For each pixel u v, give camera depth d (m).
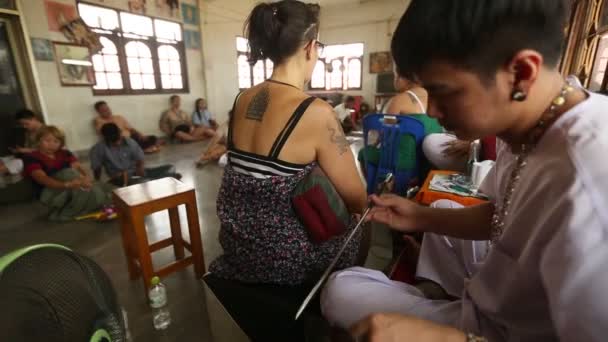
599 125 0.39
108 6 5.03
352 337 0.49
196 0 6.33
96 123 4.95
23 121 3.26
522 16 0.37
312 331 0.84
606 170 0.34
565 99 0.44
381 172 1.94
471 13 0.38
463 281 0.93
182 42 6.23
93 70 5.00
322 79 9.16
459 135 0.49
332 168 0.98
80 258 0.48
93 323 0.45
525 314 0.48
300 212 0.91
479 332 0.54
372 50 8.29
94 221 2.38
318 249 0.99
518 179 0.54
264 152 0.91
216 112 7.14
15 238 2.13
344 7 8.38
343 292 0.75
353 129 5.81
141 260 1.44
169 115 6.02
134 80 5.63
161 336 1.27
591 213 0.33
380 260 1.68
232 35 7.14
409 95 2.05
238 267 1.05
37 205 2.73
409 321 0.47
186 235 2.14
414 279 1.20
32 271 0.39
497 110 0.44
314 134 0.91
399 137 1.84
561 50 0.42
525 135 0.49
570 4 0.40
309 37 0.95
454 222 0.82
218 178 3.51
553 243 0.36
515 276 0.47
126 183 3.07
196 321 1.35
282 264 0.97
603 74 1.86
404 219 0.86
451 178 1.43
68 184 2.39
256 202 0.94
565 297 0.33
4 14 3.73
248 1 7.21
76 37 4.69
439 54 0.41
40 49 4.36
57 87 4.61
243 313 1.05
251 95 1.00
